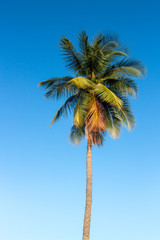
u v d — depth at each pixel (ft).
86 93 64.49
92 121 61.46
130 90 68.85
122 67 67.92
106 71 69.10
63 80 69.26
